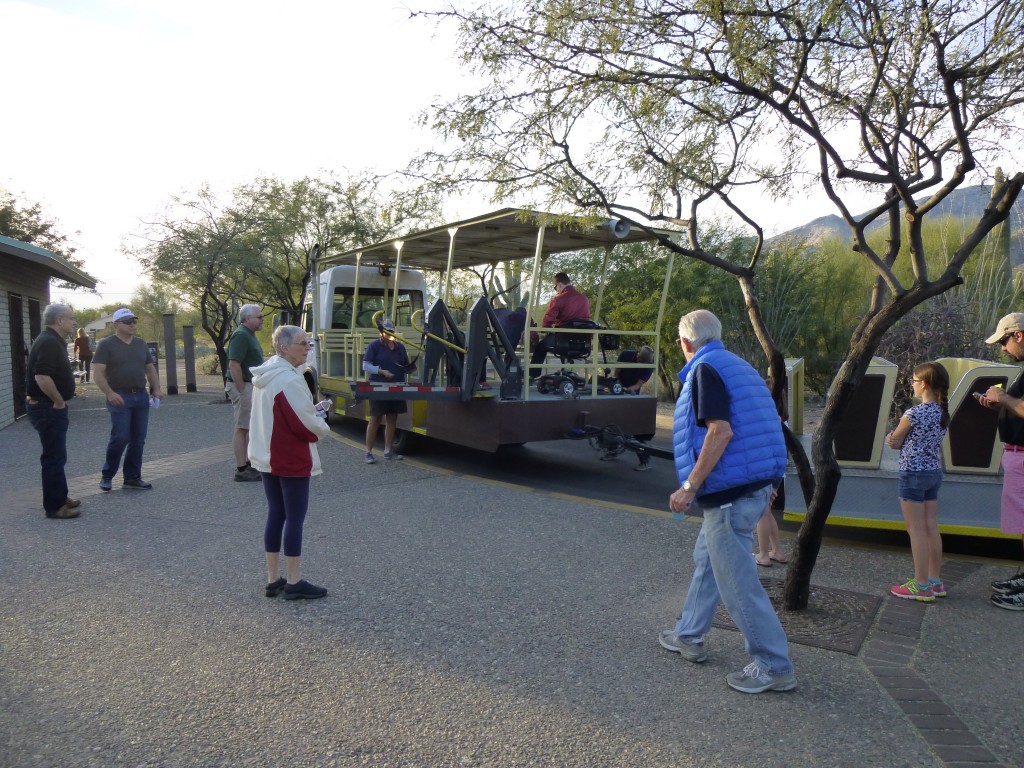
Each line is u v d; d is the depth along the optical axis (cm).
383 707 345
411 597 487
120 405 781
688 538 625
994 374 570
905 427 471
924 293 412
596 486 859
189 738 318
